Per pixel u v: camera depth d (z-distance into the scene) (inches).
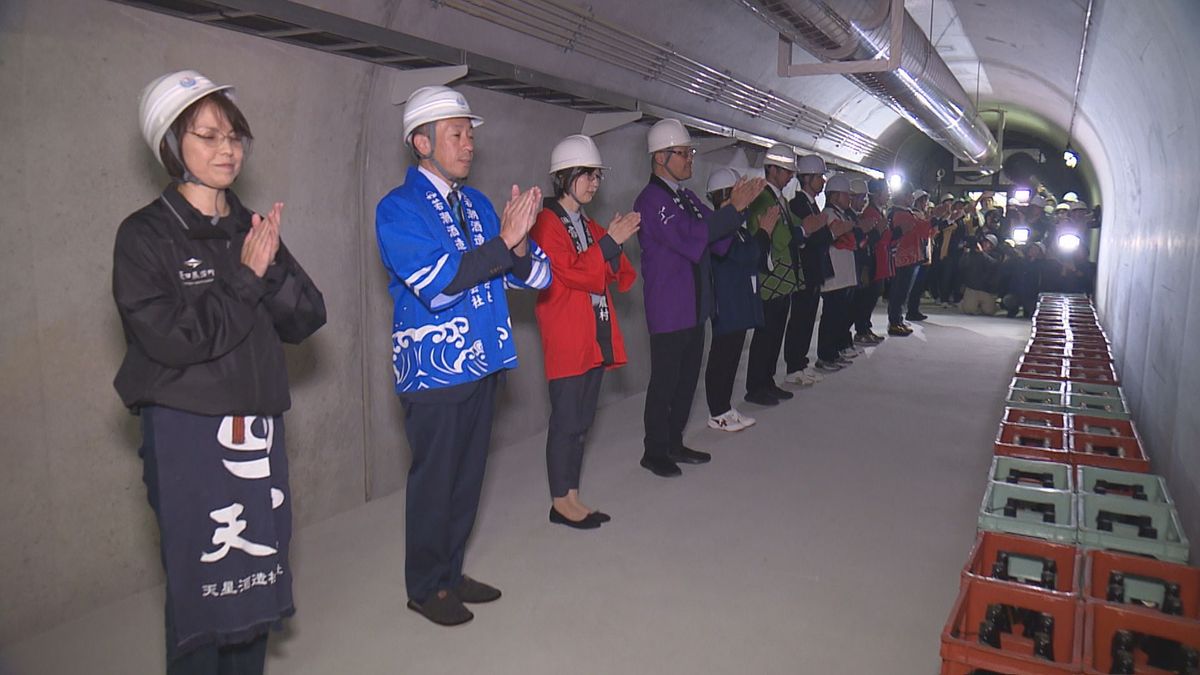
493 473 166.1
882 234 319.3
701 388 248.2
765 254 211.5
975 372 275.0
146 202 106.8
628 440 189.6
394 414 156.1
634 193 226.7
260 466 72.7
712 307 167.9
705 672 94.6
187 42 106.6
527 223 97.0
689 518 141.9
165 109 67.4
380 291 150.6
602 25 171.8
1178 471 124.6
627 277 146.2
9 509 96.2
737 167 238.2
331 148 135.0
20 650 96.8
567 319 129.4
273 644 100.0
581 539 132.6
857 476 165.6
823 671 94.9
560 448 135.6
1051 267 438.3
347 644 100.1
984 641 82.7
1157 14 127.6
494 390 106.7
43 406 98.6
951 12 263.7
